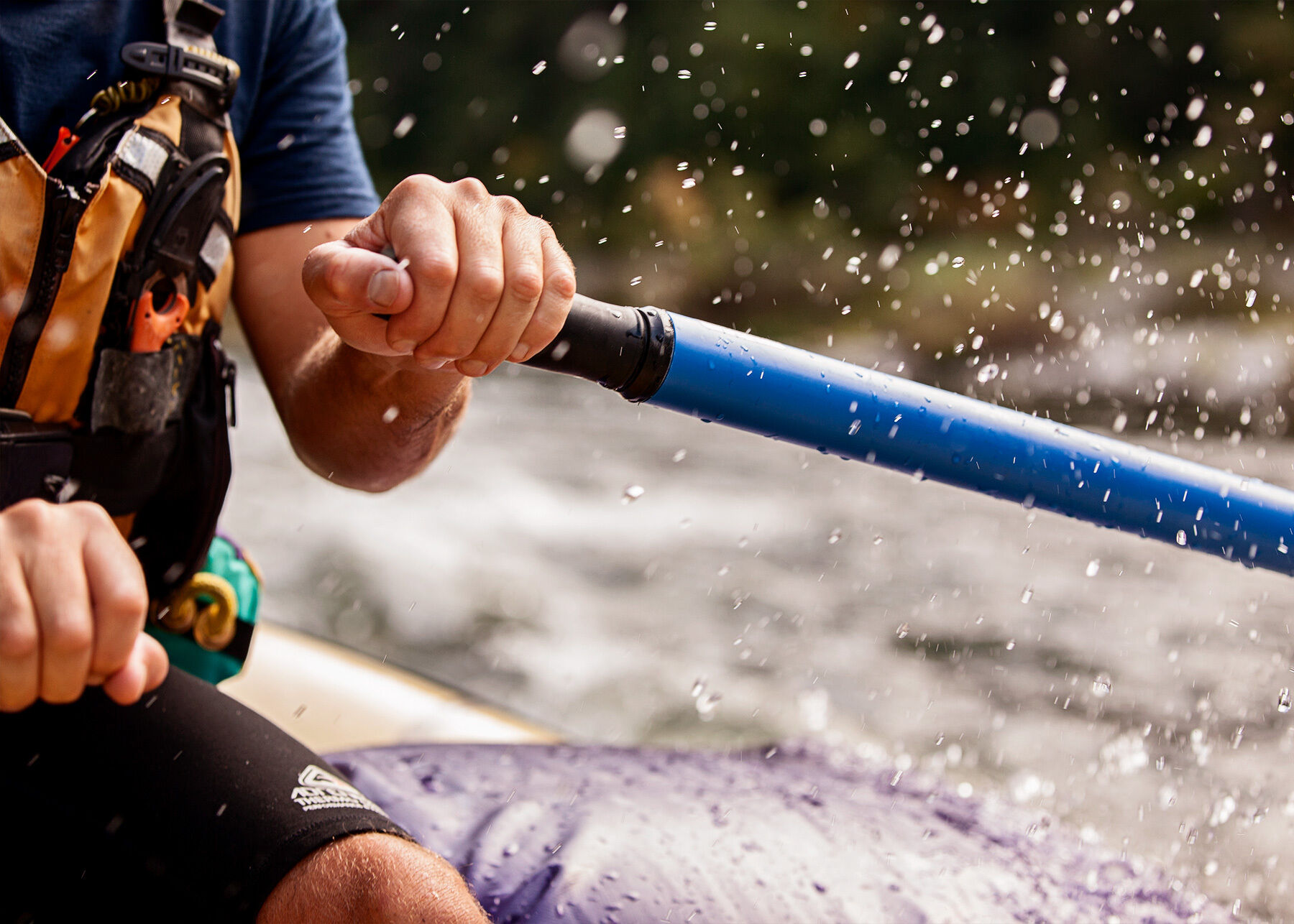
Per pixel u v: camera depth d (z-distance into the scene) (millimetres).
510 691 2523
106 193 844
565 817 1027
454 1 15195
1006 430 848
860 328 11594
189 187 900
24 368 836
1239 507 912
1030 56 14016
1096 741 1887
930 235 13516
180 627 1018
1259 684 2125
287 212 1123
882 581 3287
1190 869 1238
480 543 3842
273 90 1103
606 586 3365
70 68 888
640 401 778
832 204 14305
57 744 763
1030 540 3686
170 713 781
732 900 908
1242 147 11234
